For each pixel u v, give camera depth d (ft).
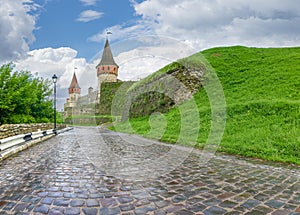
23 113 73.56
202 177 18.52
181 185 16.37
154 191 15.07
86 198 13.78
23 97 72.13
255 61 93.66
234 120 45.52
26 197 13.88
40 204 12.82
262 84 68.33
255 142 32.96
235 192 14.88
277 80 67.56
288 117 38.75
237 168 21.85
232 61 97.96
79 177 18.40
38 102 88.38
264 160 25.90
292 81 63.00
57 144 42.16
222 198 13.80
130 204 12.88
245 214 11.63
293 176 18.89
